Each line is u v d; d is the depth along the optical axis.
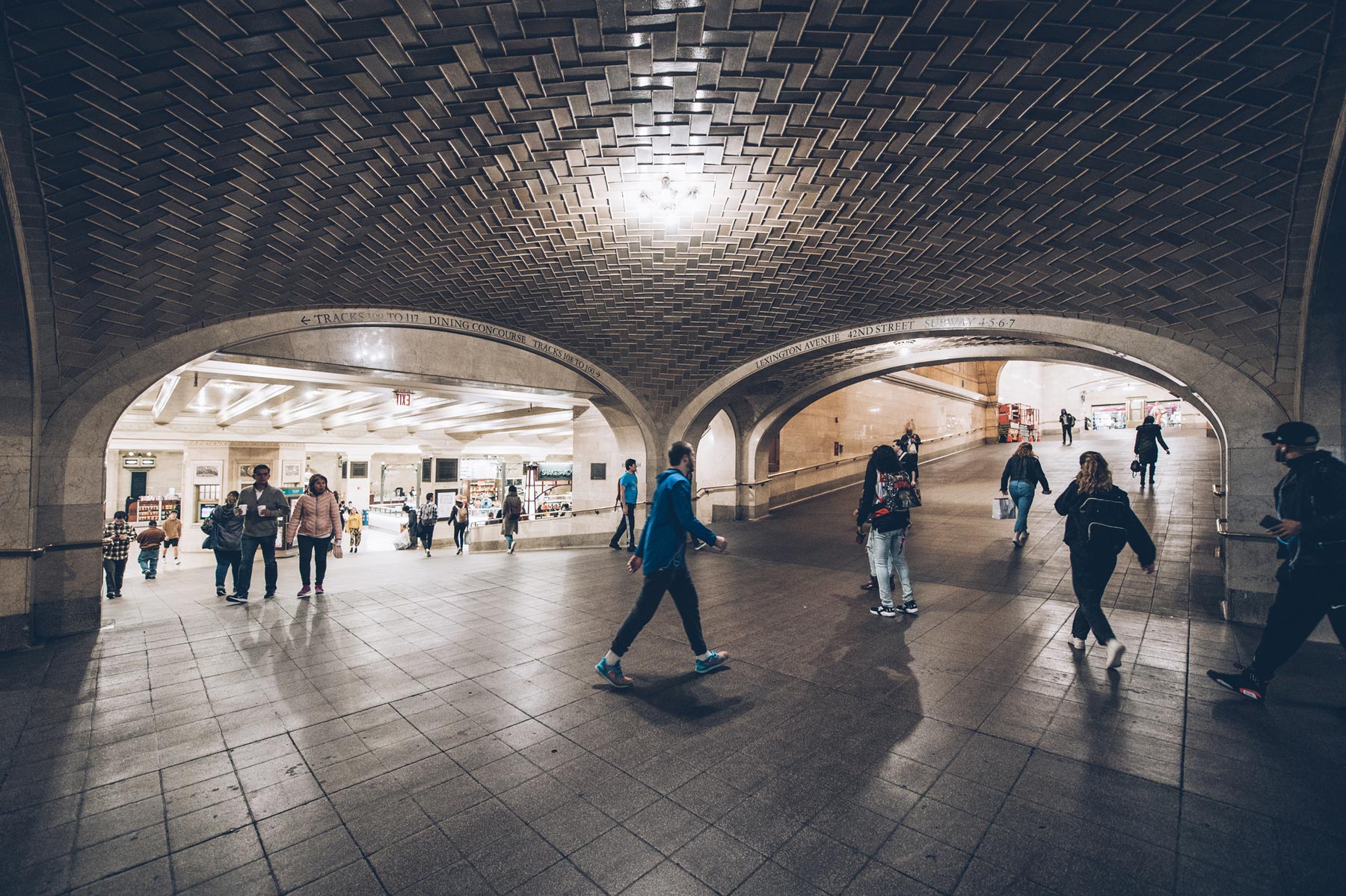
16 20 2.87
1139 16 3.00
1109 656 4.00
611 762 2.98
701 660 4.21
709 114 4.14
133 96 3.47
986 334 7.66
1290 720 3.32
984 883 2.07
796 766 2.92
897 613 5.75
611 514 14.35
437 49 3.45
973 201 5.08
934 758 2.97
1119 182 4.38
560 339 9.62
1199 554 7.53
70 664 4.54
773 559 9.06
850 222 5.75
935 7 3.11
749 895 2.04
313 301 6.86
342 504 21.55
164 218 4.62
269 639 5.15
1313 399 4.89
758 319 8.72
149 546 11.65
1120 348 6.30
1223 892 2.00
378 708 3.69
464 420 21.77
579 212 5.61
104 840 2.39
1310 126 3.41
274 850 2.33
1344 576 3.21
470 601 6.57
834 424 18.09
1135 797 2.59
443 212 5.48
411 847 2.33
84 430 5.51
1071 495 4.31
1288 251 4.31
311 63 3.46
